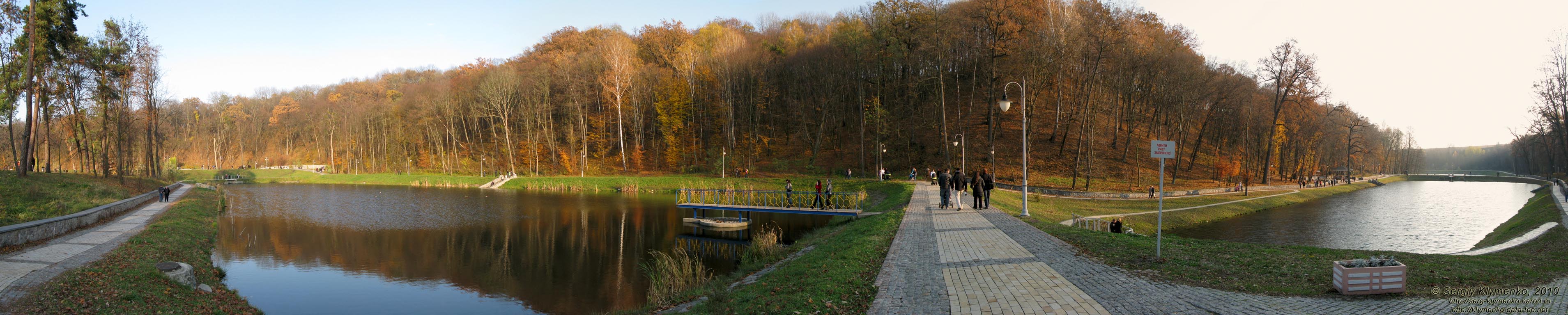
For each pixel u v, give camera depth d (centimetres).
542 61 9375
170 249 1936
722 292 1126
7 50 3431
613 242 2742
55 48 3653
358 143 9225
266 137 11475
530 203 4688
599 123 7500
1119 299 796
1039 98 6169
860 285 952
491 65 9694
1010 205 2855
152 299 1229
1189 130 6091
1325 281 843
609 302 1681
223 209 4156
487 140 8925
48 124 4019
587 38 10325
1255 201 4500
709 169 6328
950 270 1052
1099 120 5784
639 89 7375
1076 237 1395
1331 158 7606
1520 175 11012
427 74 12188
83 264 1442
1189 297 793
